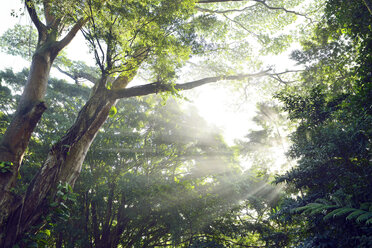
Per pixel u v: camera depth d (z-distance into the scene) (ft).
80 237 36.86
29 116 21.50
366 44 23.09
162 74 26.66
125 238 43.29
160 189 34.04
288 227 33.37
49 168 21.84
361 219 14.44
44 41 26.48
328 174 20.20
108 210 41.75
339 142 19.58
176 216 34.76
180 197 34.83
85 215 40.14
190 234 37.17
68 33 27.04
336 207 17.40
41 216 20.08
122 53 23.82
